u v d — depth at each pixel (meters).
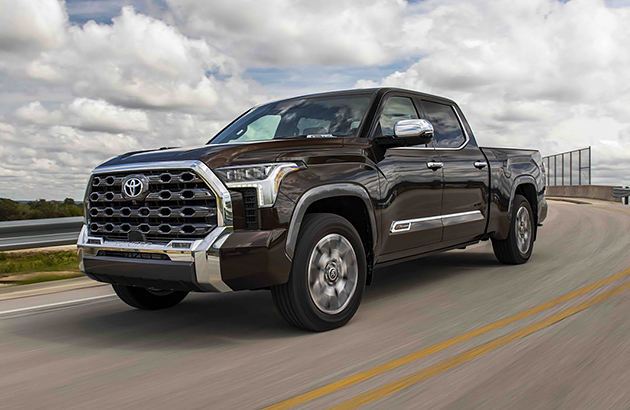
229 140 5.52
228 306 5.24
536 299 4.96
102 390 3.14
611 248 8.05
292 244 3.96
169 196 3.97
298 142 4.33
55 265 8.61
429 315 4.56
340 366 3.37
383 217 4.78
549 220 13.93
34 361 3.76
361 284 4.46
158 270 3.93
